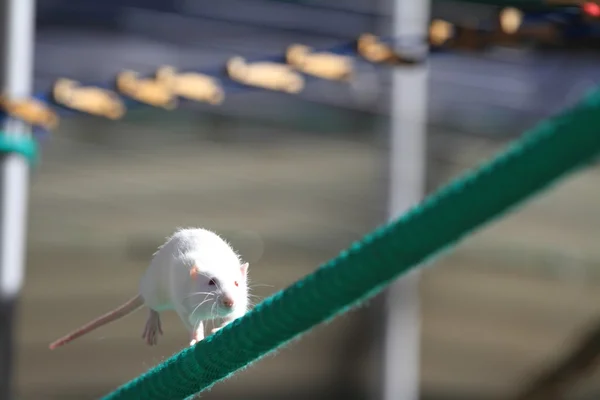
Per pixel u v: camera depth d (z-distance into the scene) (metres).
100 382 16.67
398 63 7.31
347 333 15.97
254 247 19.16
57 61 16.83
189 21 16.28
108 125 19.83
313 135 19.16
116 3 16.56
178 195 19.92
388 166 13.45
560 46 5.60
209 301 3.25
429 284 18.58
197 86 8.25
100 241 19.31
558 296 18.81
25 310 17.95
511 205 1.83
